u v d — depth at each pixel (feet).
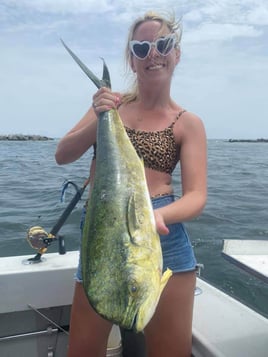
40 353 9.73
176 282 7.06
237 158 98.84
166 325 7.12
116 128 5.90
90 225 5.38
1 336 9.49
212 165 73.10
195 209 6.51
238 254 7.97
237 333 8.07
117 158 5.66
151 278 4.96
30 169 60.70
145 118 7.41
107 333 7.45
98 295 5.00
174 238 7.12
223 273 17.11
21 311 9.55
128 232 5.10
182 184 7.06
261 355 7.33
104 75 6.31
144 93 7.36
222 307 9.16
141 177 5.63
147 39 6.97
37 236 9.82
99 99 6.04
